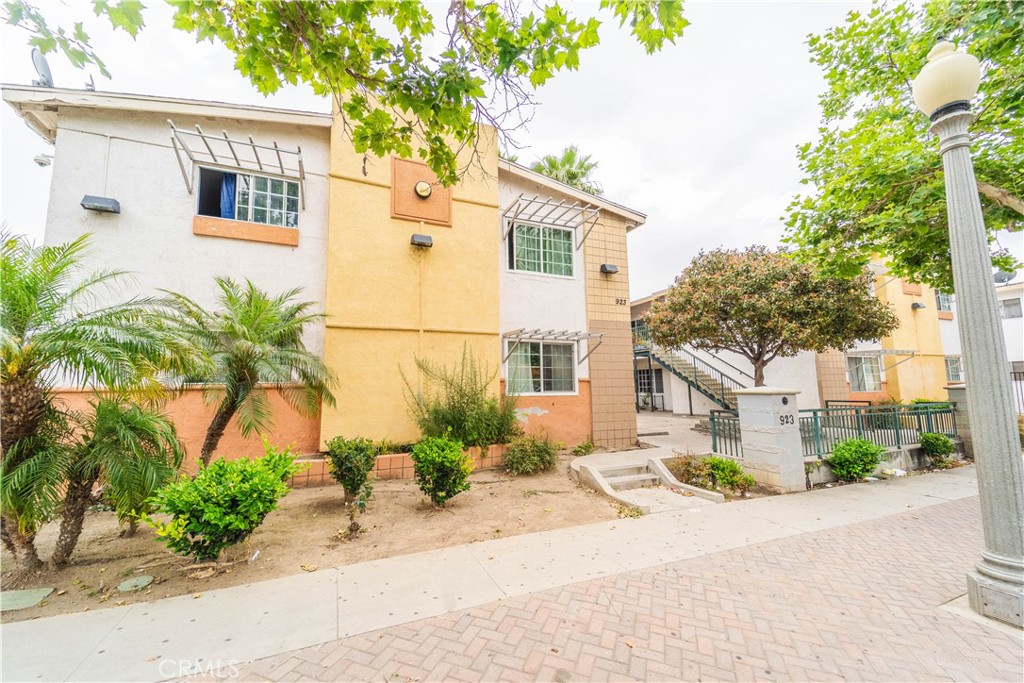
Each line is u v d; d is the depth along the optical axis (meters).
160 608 3.37
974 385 3.33
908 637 2.95
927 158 6.17
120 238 6.88
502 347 9.85
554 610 3.33
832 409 8.34
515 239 10.45
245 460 4.44
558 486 7.16
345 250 8.06
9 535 3.82
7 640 2.92
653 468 7.90
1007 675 2.54
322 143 8.47
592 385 10.73
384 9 2.96
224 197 7.74
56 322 3.99
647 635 2.99
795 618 3.20
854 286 10.66
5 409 3.63
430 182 9.00
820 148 7.69
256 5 2.81
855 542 4.73
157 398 4.59
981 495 3.34
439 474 5.73
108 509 5.38
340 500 6.28
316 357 6.90
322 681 2.52
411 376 8.45
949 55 3.42
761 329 11.33
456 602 3.46
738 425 8.02
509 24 2.92
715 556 4.37
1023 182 6.21
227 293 6.58
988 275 3.29
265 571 4.04
